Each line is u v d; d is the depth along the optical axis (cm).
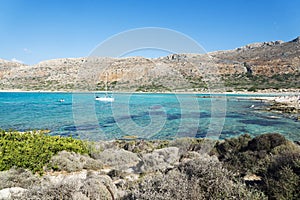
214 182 404
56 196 402
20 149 750
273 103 4238
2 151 743
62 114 2783
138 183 452
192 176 418
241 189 411
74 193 408
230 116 2648
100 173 639
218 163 465
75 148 834
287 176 458
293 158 534
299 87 7000
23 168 696
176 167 509
